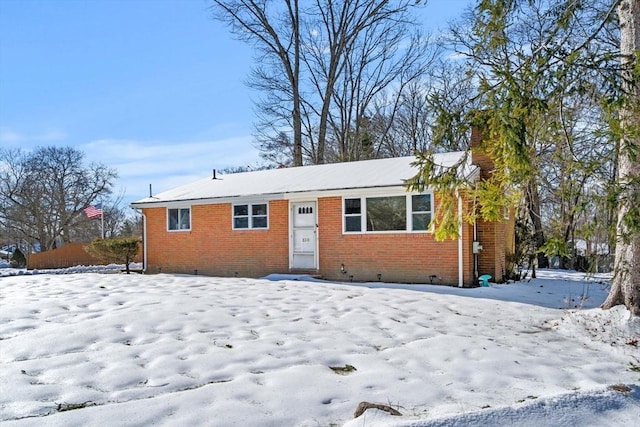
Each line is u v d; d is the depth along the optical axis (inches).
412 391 180.5
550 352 242.7
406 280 520.1
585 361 227.9
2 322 283.9
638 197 219.9
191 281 520.1
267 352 229.3
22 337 250.4
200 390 177.2
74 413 156.3
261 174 763.4
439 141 254.8
